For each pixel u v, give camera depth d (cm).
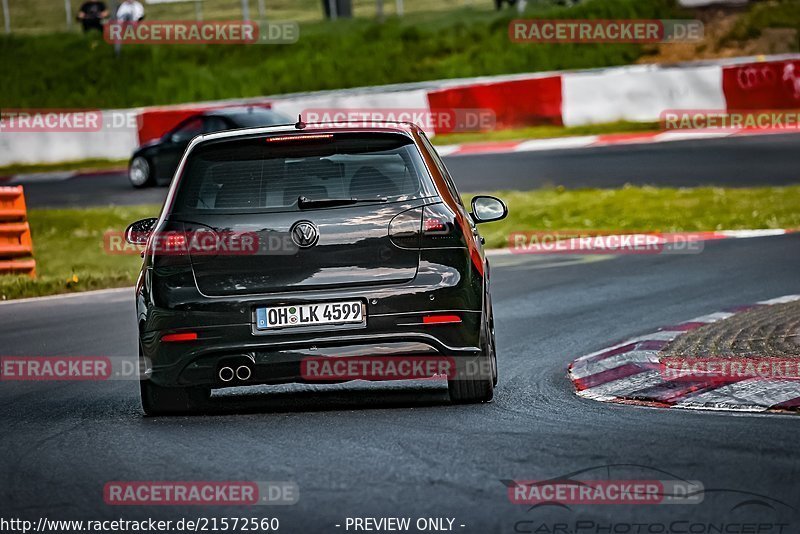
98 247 6906
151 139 11394
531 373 3044
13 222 6106
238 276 2517
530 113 10944
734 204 6869
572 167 8738
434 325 2514
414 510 1720
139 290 2605
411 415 2473
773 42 13288
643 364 2875
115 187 9456
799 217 6388
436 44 14600
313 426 2386
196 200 2570
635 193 7406
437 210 2555
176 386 2536
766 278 4550
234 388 3052
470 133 10950
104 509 1808
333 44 14900
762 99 10581
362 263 2514
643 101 10862
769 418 2277
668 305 4084
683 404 2475
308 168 2577
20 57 15262
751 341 3045
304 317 2500
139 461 2133
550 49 13975
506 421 2367
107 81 14488
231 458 2111
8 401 2961
